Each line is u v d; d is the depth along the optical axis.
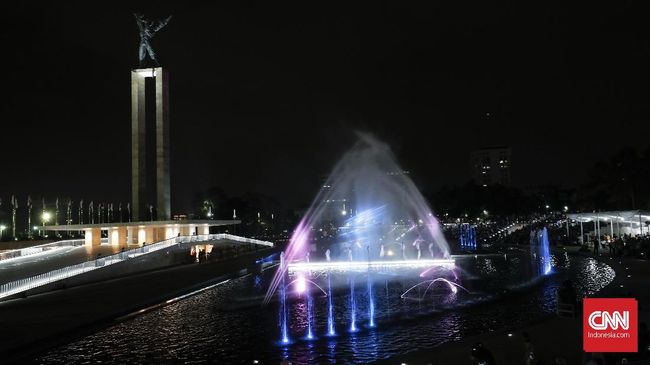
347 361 19.33
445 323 24.81
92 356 20.94
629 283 29.47
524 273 43.69
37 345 21.86
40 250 68.94
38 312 28.38
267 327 25.48
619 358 14.38
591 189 93.00
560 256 55.75
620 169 79.81
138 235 77.00
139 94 79.69
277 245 99.75
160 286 39.19
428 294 33.91
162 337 23.84
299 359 19.70
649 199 76.62
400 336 22.62
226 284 43.25
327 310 29.50
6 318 26.69
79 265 44.06
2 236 105.06
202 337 23.72
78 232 123.81
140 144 79.00
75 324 24.73
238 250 76.75
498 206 148.50
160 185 78.12
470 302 30.23
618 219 60.00
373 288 37.69
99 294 35.31
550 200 156.75
